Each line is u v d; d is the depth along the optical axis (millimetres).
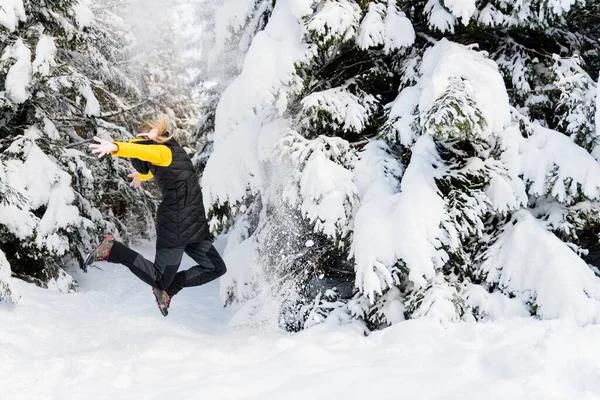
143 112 13828
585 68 5793
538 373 2766
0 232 6793
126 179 11633
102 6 11844
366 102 5344
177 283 3982
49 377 3523
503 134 4777
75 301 6820
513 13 4945
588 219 4754
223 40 6293
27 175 6949
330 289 5316
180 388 3064
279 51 4762
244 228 7195
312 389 2855
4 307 5762
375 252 4484
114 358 3924
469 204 4535
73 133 8984
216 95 11023
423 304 4410
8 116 7629
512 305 4398
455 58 4668
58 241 7098
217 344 4492
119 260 3699
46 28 7699
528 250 4508
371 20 4926
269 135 5387
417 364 3174
